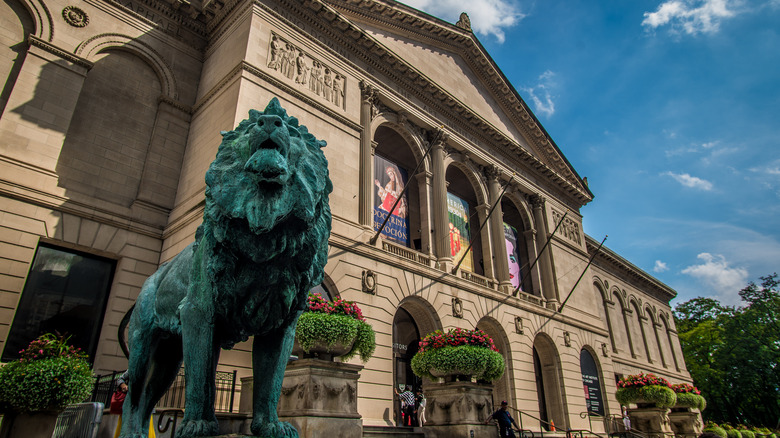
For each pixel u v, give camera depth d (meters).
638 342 45.44
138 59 20.91
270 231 3.13
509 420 13.89
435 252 25.48
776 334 52.25
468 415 12.55
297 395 9.64
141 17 21.20
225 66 20.55
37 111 17.11
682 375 50.47
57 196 16.75
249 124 3.47
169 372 4.23
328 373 9.86
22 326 15.32
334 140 21.53
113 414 9.95
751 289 55.03
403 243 24.52
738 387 51.84
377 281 20.56
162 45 21.64
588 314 35.50
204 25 23.14
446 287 23.98
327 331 10.13
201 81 22.19
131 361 4.07
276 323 3.45
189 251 4.08
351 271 19.62
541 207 34.66
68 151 17.77
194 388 3.26
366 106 23.86
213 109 19.78
